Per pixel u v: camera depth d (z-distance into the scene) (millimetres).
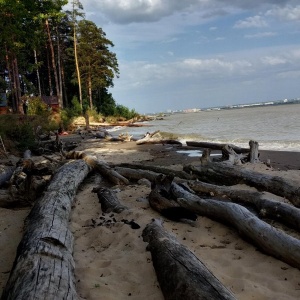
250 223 5121
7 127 17266
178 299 3342
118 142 22234
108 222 6285
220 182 9094
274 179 7883
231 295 3197
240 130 26906
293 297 3631
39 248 4188
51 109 33844
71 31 49156
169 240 4715
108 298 3732
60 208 6223
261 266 4406
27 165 8695
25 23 26016
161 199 6488
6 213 7371
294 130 23578
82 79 49969
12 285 3547
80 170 9719
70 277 3770
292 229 5719
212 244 5246
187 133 26969
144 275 4223
